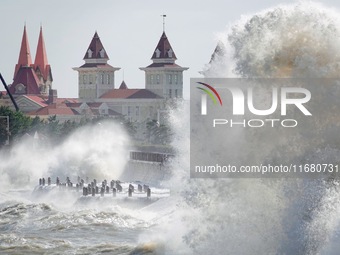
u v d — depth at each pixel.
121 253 77.25
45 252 84.81
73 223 103.00
